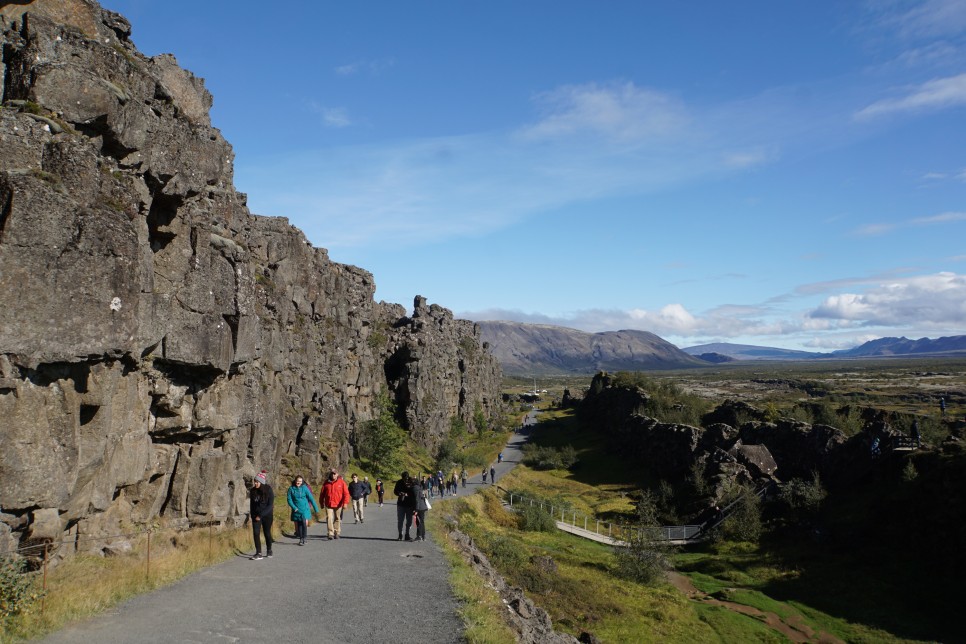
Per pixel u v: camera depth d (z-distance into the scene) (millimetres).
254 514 21859
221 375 25312
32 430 14195
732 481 59000
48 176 14672
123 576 16438
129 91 18438
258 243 43688
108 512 19516
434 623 15289
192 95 27188
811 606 37031
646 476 82000
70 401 15312
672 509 62281
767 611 36312
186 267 22781
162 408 22297
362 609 16094
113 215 16250
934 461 40875
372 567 21406
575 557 46938
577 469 95750
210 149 24500
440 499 56625
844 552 42406
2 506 13695
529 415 183750
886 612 34312
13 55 15852
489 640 14133
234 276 25969
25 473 14023
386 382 93250
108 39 19625
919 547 37938
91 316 15352
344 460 56875
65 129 15727
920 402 130375
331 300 65125
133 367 19250
